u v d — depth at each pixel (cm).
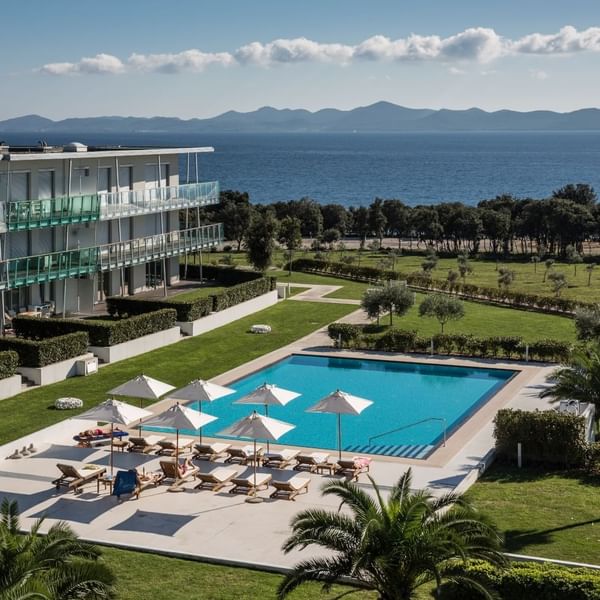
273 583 1928
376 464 2756
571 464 2747
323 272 7100
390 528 1633
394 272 6600
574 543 2116
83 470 2558
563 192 11531
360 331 4478
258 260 6247
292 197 19775
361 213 10044
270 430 2475
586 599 1666
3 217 4222
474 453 2862
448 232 9688
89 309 4944
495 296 5903
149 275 5809
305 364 4262
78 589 1506
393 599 1652
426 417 3403
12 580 1471
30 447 2858
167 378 3806
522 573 1723
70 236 4928
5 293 4516
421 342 4391
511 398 3534
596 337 4012
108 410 2552
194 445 2875
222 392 2827
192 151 5803
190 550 2102
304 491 2514
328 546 1688
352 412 2653
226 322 5006
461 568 1691
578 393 2691
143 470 2559
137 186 5575
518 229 9581
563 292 6619
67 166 4847
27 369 3641
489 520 1686
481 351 4319
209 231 6038
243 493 2500
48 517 2322
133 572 1983
